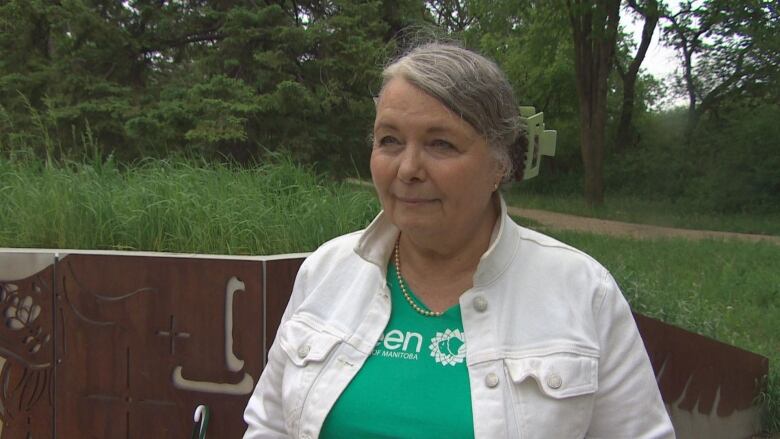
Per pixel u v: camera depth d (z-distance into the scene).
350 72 9.36
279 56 9.20
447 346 1.48
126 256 2.94
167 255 2.91
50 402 3.03
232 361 2.89
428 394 1.43
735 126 22.12
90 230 3.66
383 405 1.45
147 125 8.65
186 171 4.44
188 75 9.90
